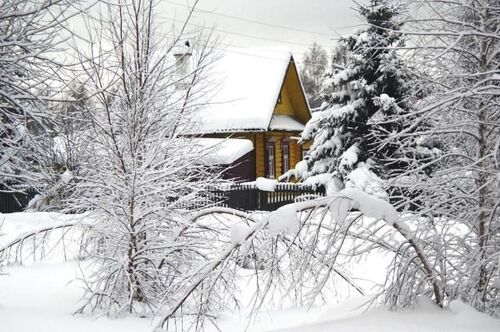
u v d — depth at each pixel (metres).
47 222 17.02
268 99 35.12
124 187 8.70
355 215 6.48
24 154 7.21
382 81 21.22
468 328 5.79
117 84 9.21
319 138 25.98
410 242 6.57
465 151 7.57
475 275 6.71
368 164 22.97
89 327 7.29
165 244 8.80
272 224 6.05
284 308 9.45
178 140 9.36
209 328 7.90
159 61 9.27
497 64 6.76
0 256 10.36
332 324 6.29
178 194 9.28
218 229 9.40
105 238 9.09
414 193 7.63
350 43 23.52
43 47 6.44
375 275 11.67
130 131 8.98
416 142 7.67
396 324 6.02
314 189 24.50
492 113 7.00
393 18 7.37
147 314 8.43
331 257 6.36
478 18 7.17
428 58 7.13
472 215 7.18
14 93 6.65
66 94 8.20
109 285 8.73
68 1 6.22
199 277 6.49
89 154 9.06
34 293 9.51
